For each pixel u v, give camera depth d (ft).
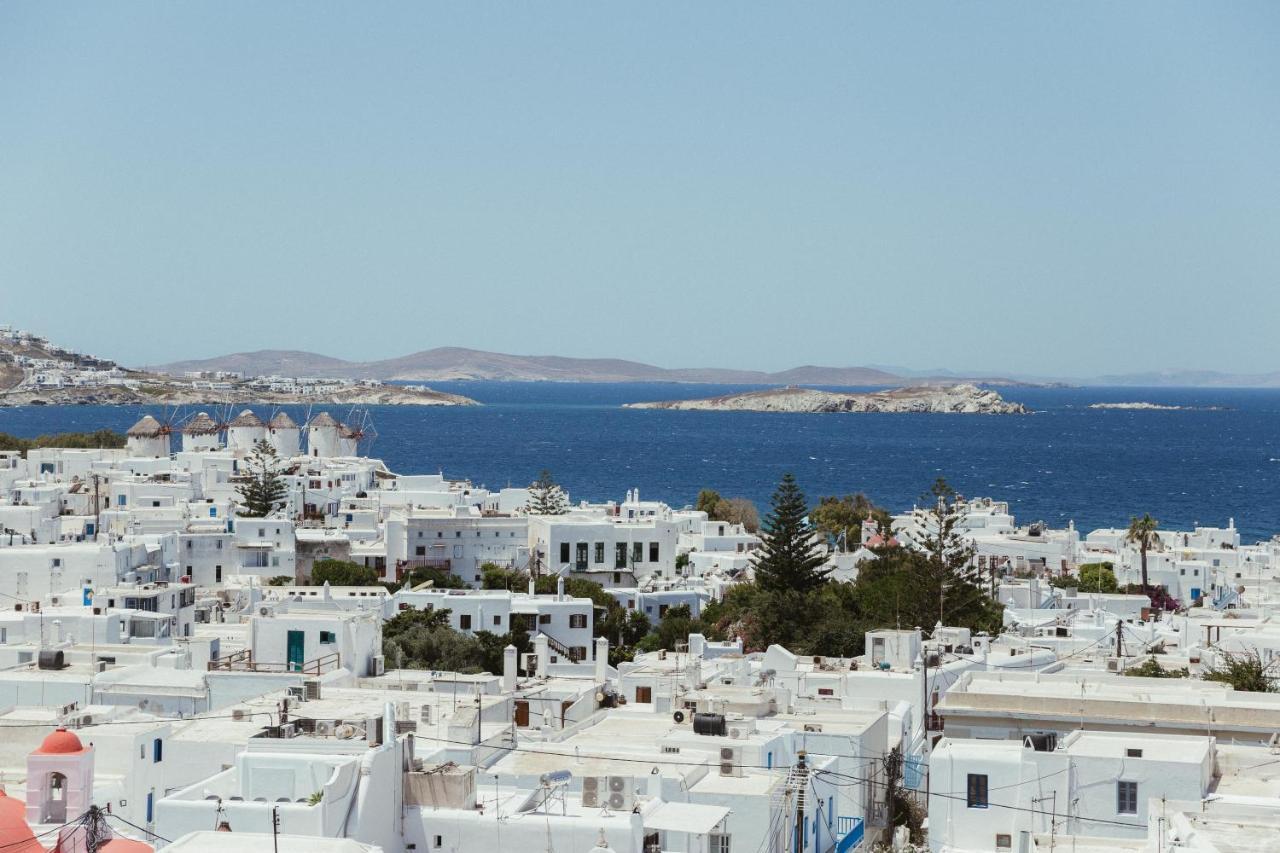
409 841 199.62
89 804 192.95
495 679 340.80
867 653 407.23
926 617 598.34
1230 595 641.40
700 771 244.83
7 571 549.54
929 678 378.32
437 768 209.26
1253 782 235.40
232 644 390.21
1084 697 275.80
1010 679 304.30
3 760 246.68
